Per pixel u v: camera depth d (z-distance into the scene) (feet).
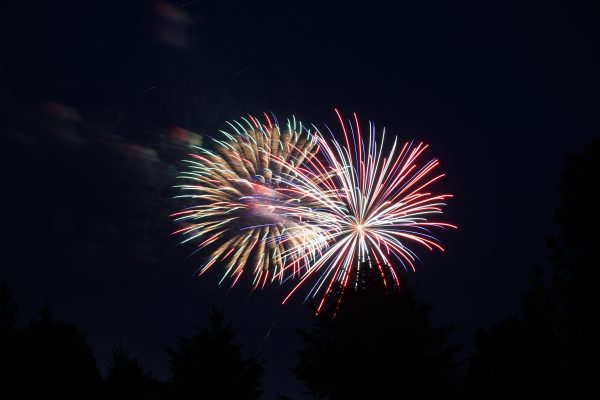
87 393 65.98
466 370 55.62
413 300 56.44
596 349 50.03
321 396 56.18
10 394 62.69
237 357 62.59
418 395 53.16
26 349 64.08
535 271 54.95
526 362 52.01
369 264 58.08
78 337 68.54
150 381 64.18
